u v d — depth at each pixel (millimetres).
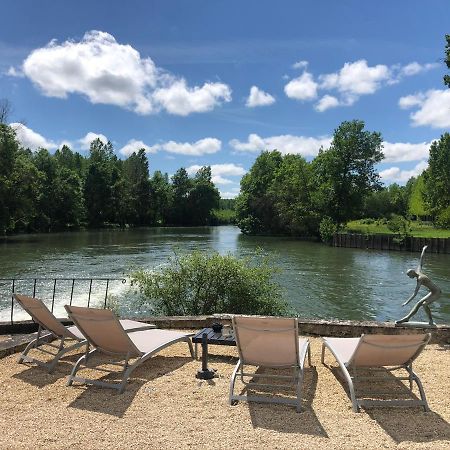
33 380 5594
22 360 6273
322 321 8117
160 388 5332
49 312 6043
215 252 12641
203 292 11469
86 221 88438
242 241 58000
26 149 75812
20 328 9070
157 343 5953
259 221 73312
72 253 38406
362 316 18328
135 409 4723
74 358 6492
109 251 40625
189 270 11461
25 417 4508
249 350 5262
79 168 108812
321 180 67750
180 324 8516
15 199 54031
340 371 6012
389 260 38625
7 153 53000
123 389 5215
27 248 42938
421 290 23844
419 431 4293
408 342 4883
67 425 4328
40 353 6723
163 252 39750
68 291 20891
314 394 5223
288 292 22906
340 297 21906
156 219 110500
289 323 4930
